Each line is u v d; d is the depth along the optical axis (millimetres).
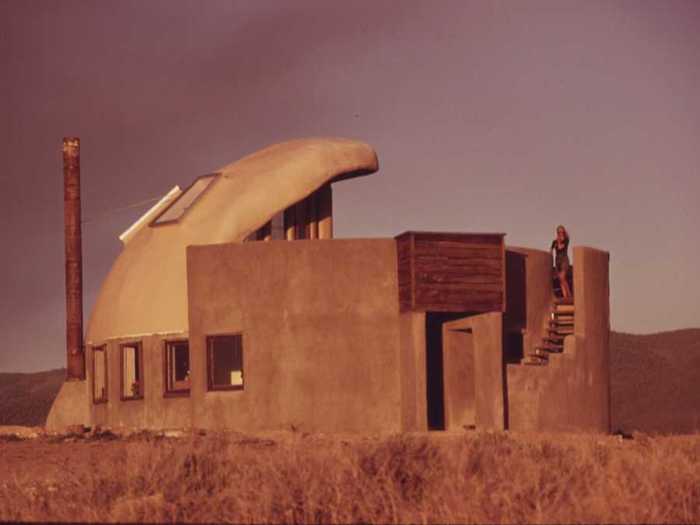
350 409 29844
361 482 14227
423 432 27516
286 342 30094
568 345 31078
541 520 13039
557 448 17641
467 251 29547
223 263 30766
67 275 38125
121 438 25375
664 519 13336
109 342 33719
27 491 16078
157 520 13453
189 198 34750
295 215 35781
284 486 14172
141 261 33750
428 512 13250
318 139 35438
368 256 30219
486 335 29500
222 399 30484
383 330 30047
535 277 32594
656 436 23453
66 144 38844
